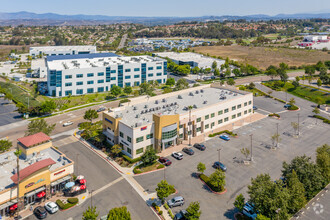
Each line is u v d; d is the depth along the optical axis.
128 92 155.62
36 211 56.62
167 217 56.47
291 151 86.44
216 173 64.81
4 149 76.44
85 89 158.38
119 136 86.69
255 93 158.12
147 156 75.88
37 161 66.62
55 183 62.53
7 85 169.38
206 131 102.00
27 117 117.75
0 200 54.38
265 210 52.56
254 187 55.78
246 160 80.44
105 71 162.25
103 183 68.81
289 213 56.75
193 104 104.44
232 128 105.88
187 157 82.44
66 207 58.81
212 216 56.94
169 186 60.25
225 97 111.69
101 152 86.00
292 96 156.38
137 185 68.06
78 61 180.50
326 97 148.62
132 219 55.88
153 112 95.12
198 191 65.69
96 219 54.72
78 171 74.25
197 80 195.12
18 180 55.41
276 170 74.69
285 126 108.44
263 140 94.81
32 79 194.75
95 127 95.19
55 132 102.44
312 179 61.59
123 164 77.75
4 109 129.88
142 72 178.88
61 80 150.12
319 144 91.69
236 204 56.28
